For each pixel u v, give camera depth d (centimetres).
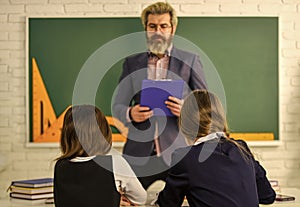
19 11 477
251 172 293
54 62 475
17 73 477
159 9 418
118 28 473
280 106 480
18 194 349
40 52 475
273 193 311
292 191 385
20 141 478
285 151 480
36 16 473
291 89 480
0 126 478
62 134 304
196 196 285
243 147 301
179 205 297
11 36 477
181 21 474
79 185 292
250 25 477
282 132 480
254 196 289
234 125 477
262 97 478
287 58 480
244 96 477
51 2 477
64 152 302
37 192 344
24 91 478
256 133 478
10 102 478
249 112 478
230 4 479
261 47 477
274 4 480
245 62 477
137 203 314
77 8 477
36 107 476
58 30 474
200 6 478
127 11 477
